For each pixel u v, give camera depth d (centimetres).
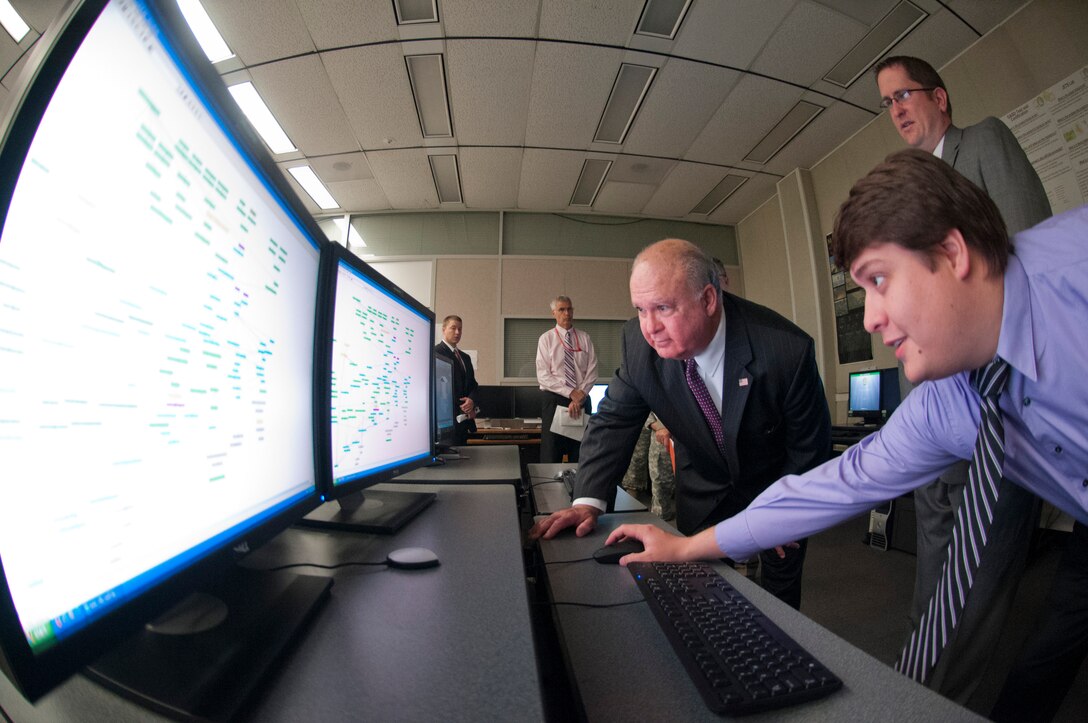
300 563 59
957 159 127
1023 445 69
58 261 26
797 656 43
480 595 50
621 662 46
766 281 494
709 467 125
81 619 27
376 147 395
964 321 56
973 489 64
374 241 518
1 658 22
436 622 44
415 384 104
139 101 31
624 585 65
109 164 29
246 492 46
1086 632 99
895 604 189
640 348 121
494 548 66
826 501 72
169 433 36
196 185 38
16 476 23
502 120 363
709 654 44
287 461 55
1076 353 57
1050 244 59
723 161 419
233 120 43
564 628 53
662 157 413
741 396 107
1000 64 278
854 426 330
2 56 274
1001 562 93
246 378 47
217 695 31
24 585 23
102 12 27
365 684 34
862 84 327
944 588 67
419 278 511
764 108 351
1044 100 258
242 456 46
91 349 29
